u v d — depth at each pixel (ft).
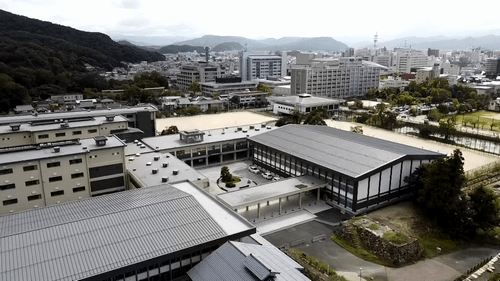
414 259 165.17
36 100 593.83
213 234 137.39
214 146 301.63
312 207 219.20
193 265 134.41
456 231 184.14
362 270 157.38
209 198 173.06
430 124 427.33
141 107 380.37
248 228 144.36
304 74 650.84
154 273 126.11
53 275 110.63
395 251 164.14
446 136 375.45
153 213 145.69
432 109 553.64
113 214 142.82
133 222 138.82
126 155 257.34
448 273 155.22
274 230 190.70
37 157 194.29
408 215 201.57
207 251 137.28
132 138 314.35
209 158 309.01
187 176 217.97
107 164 215.72
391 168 216.95
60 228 131.85
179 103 572.51
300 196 217.15
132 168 231.30
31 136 280.72
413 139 385.91
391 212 205.87
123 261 118.93
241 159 316.40
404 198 228.02
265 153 284.00
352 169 212.02
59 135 289.12
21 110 467.93
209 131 339.77
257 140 290.56
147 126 364.79
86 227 133.69
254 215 207.51
